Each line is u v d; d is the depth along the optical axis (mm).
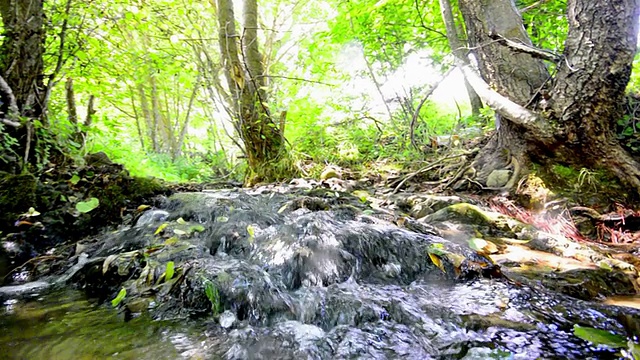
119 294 1441
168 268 1546
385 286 1604
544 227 2516
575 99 2639
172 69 5273
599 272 1695
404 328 1251
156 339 1164
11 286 1618
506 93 3178
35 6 3086
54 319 1292
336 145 5270
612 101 2572
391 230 2057
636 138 2768
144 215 2445
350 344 1158
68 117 4270
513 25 3201
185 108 11359
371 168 4676
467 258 1757
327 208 2619
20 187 2273
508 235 2342
